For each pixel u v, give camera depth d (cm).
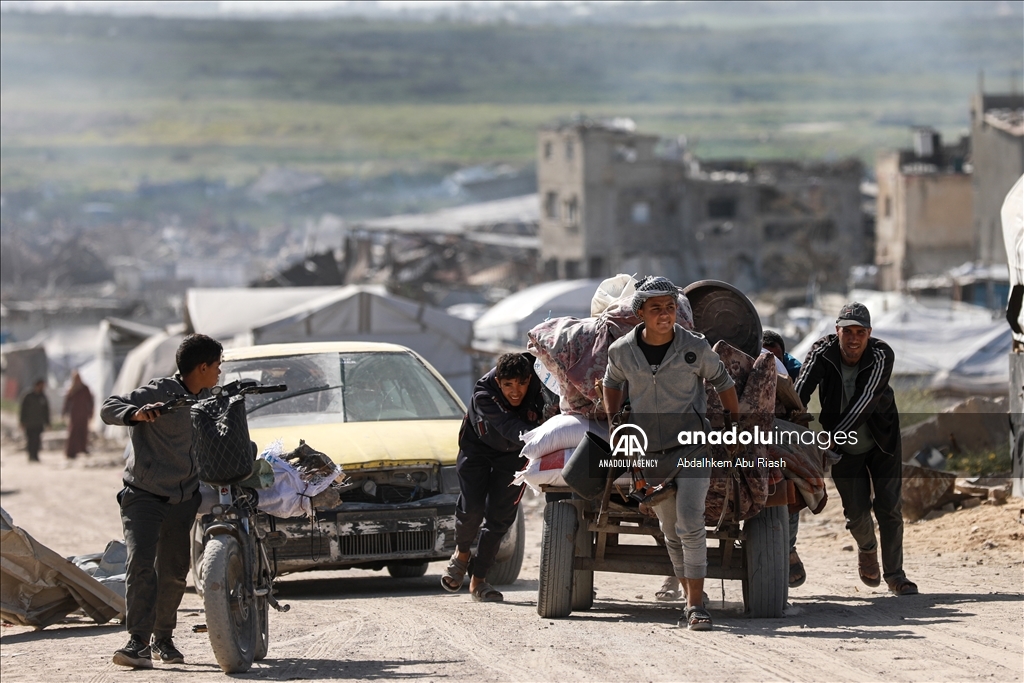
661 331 1819
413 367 2891
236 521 1777
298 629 2134
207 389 1805
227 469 1734
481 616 2172
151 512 1794
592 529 2048
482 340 11512
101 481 6397
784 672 1594
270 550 2412
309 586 2872
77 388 8169
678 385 1842
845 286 19612
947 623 1934
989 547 2655
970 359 6806
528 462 2083
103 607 2408
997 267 13888
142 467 1791
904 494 3097
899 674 1574
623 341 1847
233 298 7825
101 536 4097
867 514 2278
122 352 11100
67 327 19025
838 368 2178
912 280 16388
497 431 2256
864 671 1594
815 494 2006
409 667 1731
